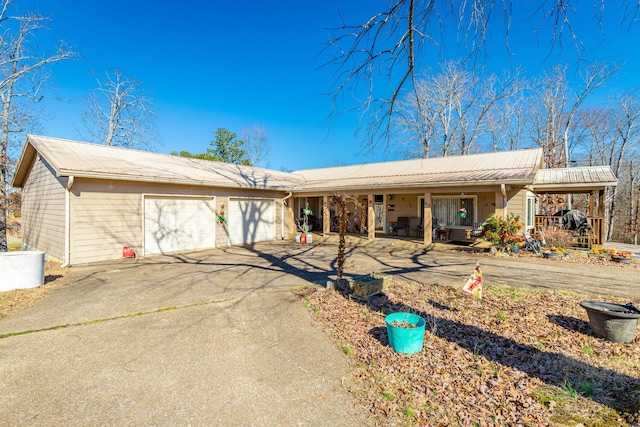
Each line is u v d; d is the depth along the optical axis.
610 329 3.91
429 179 12.55
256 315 5.02
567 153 22.84
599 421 2.53
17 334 4.26
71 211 9.03
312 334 4.31
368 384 3.12
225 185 12.76
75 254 9.11
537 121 24.30
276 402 2.84
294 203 17.33
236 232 13.62
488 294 5.91
